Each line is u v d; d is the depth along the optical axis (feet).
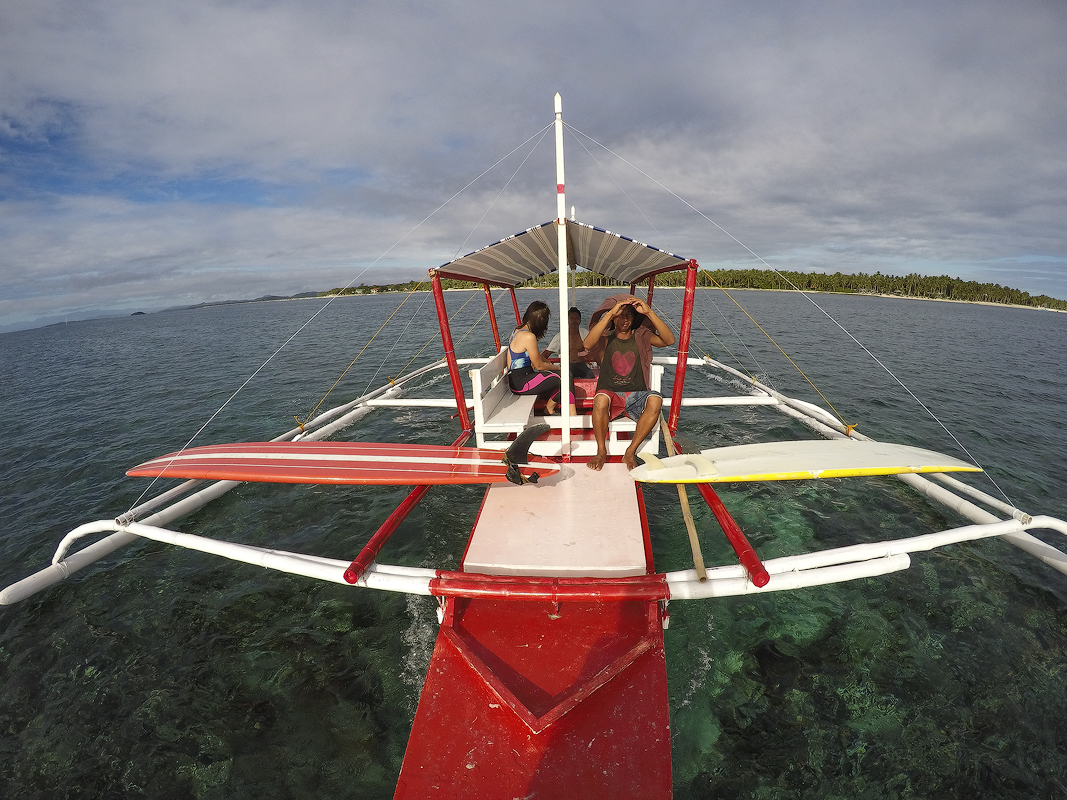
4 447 31.76
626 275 23.93
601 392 16.22
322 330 104.22
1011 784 10.21
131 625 15.01
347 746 11.10
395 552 18.10
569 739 8.96
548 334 69.00
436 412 34.71
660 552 17.81
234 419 35.83
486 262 17.74
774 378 47.62
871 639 13.98
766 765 10.59
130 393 46.32
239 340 92.02
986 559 17.75
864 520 19.95
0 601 14.30
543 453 17.11
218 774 10.56
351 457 15.93
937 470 12.71
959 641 13.97
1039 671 12.98
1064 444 29.71
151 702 12.33
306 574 13.10
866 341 77.56
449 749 8.91
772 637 14.05
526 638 10.91
